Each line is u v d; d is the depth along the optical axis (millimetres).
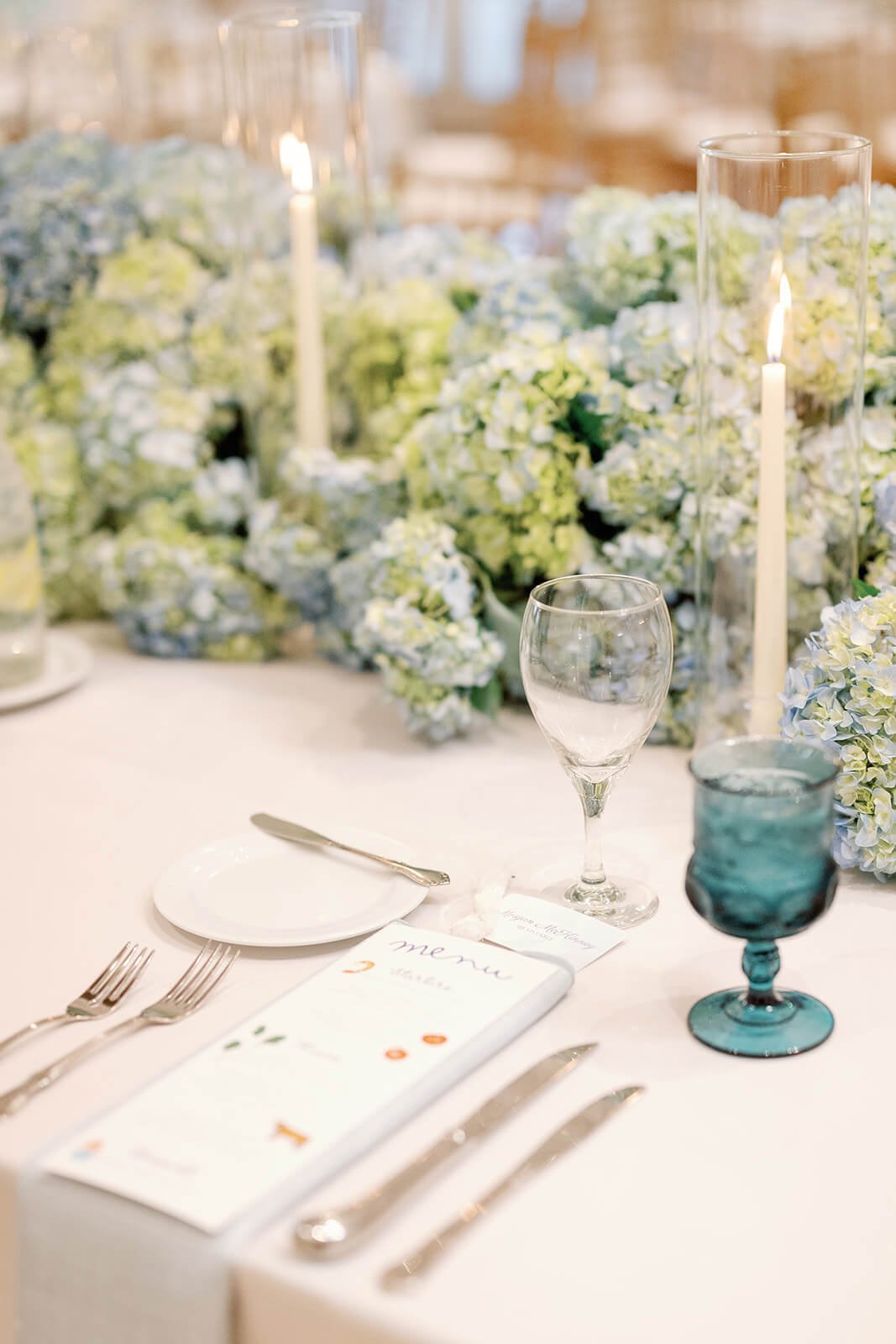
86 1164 641
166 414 1356
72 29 1494
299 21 1223
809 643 902
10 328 1456
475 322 1198
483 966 792
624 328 1061
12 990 832
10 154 1443
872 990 792
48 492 1405
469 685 1103
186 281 1374
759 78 2619
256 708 1245
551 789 1062
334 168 1252
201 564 1320
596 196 1237
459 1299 583
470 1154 664
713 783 724
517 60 2818
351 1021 745
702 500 978
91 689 1306
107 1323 633
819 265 919
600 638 804
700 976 808
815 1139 674
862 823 870
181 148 1421
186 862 943
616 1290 586
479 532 1105
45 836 1021
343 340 1279
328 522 1249
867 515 1049
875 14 2504
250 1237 611
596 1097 706
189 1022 780
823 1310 575
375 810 1039
